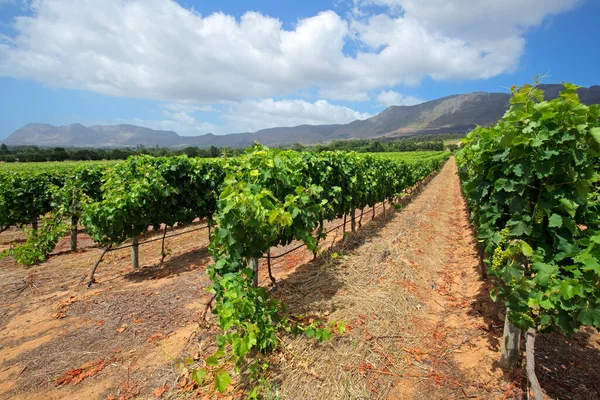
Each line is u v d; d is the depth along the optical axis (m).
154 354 3.28
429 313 4.02
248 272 3.32
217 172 7.91
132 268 5.98
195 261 6.40
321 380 2.77
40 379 2.95
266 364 2.81
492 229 3.09
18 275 5.60
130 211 5.41
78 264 6.24
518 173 2.49
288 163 4.56
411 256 5.82
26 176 8.50
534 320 2.51
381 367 2.97
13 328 3.84
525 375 2.84
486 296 4.38
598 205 2.80
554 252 2.51
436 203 13.70
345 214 7.22
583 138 2.26
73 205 7.28
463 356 3.17
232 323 2.63
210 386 2.75
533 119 2.43
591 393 2.65
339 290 4.44
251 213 3.08
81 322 3.95
